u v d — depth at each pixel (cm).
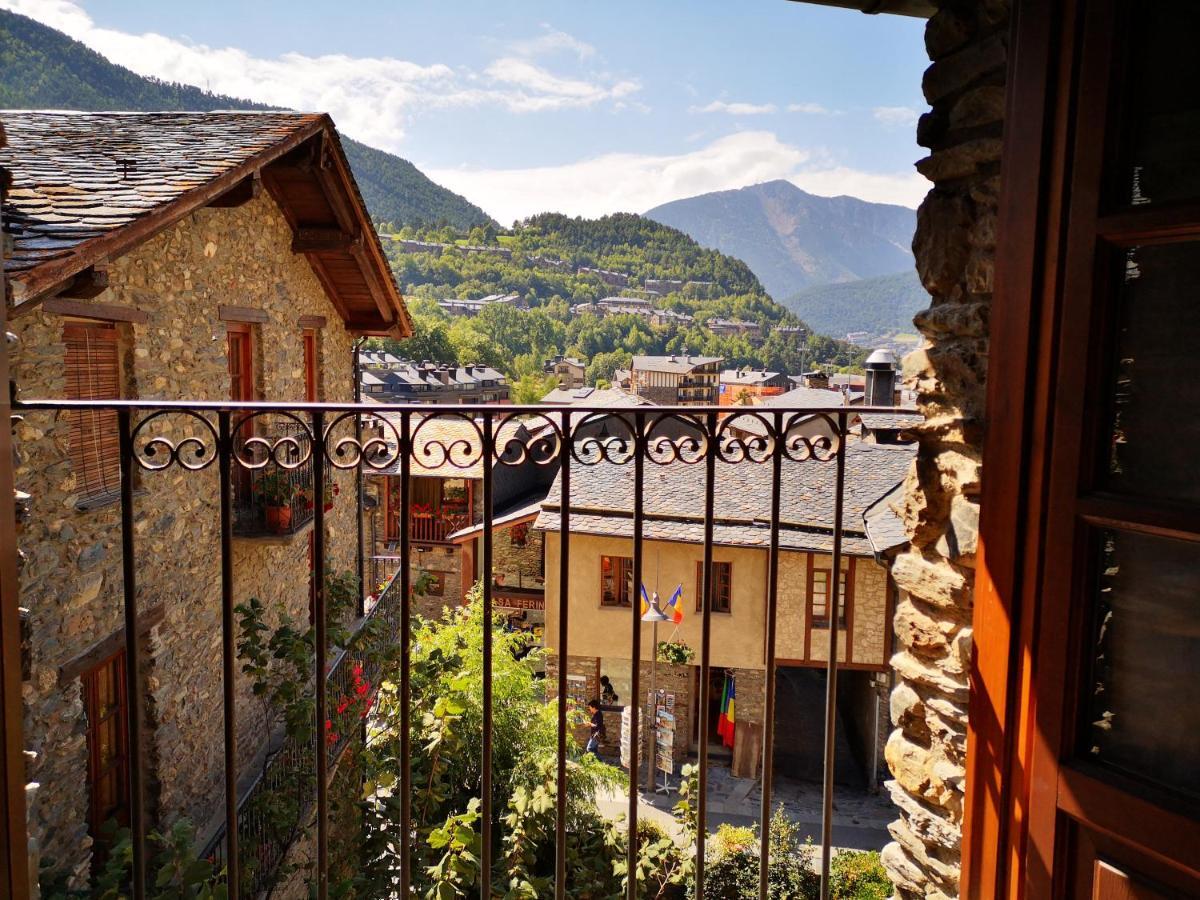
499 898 512
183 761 677
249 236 824
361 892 525
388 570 2120
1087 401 158
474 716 795
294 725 593
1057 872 168
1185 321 144
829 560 1320
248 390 854
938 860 223
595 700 1423
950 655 218
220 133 745
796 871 986
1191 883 143
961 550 212
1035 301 173
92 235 469
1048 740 168
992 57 200
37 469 496
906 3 219
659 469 1483
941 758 222
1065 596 163
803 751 1436
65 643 524
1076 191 159
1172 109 146
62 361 521
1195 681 145
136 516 613
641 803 1330
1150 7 149
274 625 877
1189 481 144
